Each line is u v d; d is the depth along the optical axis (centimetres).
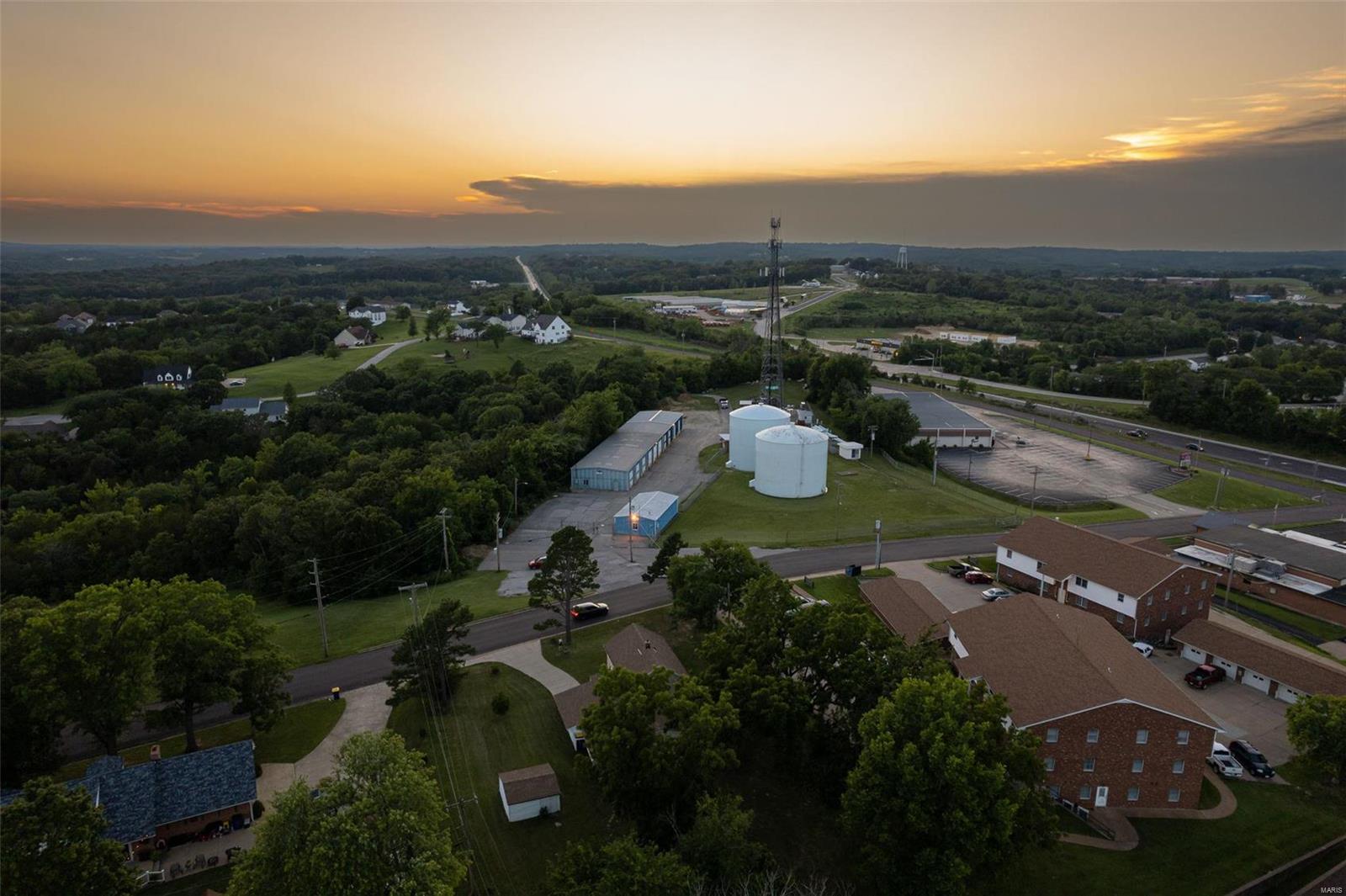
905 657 4625
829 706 5044
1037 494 10975
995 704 4025
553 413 14700
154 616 4750
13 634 4588
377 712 5531
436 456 11019
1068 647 4947
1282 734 5241
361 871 3053
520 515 10031
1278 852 4188
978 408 16875
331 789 3288
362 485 9294
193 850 4172
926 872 3575
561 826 4344
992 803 3628
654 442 12531
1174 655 6284
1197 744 4441
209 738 5256
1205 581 6575
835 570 7875
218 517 8750
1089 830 4338
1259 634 6712
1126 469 12300
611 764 3981
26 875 3039
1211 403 14975
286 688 5884
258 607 7881
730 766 4366
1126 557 6750
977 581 7581
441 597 7562
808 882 3903
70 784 4341
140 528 8675
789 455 10369
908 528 9219
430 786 3441
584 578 6450
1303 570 7369
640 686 4197
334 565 7906
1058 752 4447
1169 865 4088
